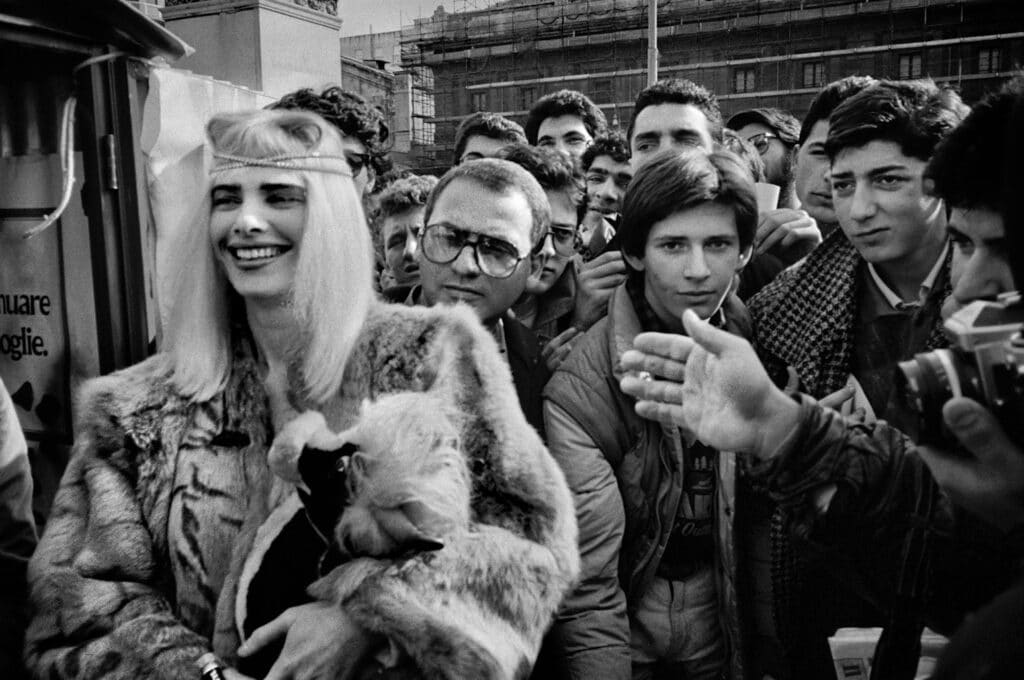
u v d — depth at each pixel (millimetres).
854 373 1776
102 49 2375
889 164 1646
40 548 1527
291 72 8352
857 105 1701
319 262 1532
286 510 1416
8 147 2516
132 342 2506
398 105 37875
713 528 1797
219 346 1589
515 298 2105
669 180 1770
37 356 2582
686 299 1793
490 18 36281
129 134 2445
